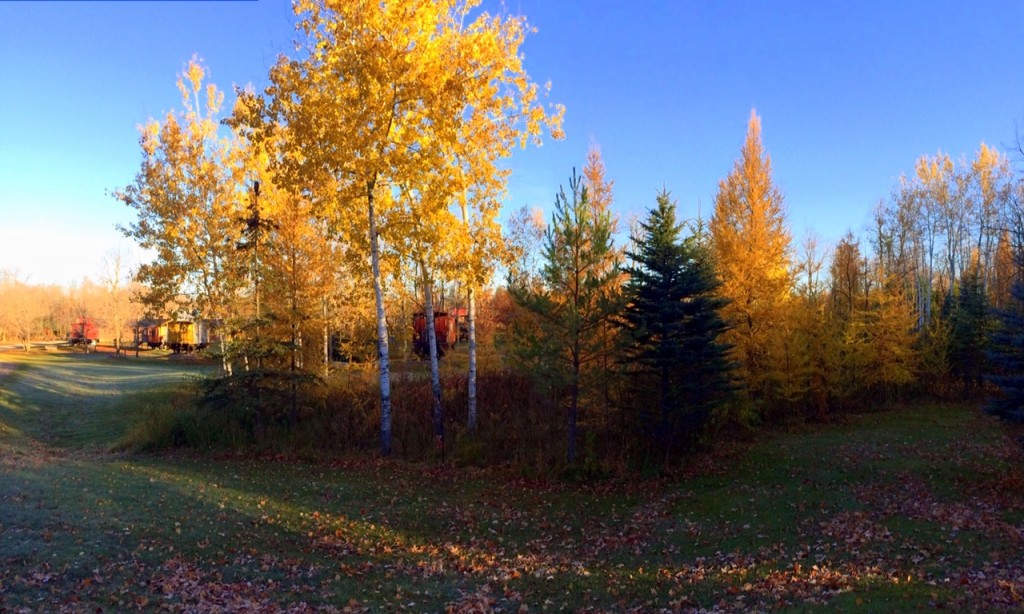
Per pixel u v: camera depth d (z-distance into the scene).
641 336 15.43
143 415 21.53
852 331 25.73
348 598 7.48
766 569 8.45
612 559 9.67
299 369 20.38
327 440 18.66
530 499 13.73
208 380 20.17
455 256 16.69
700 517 11.91
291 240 19.91
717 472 15.43
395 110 15.75
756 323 21.31
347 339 25.20
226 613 6.62
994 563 8.14
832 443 18.42
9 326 72.81
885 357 25.64
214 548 9.13
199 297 23.50
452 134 15.27
